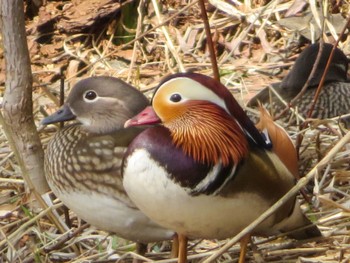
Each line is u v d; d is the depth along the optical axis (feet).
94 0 47.44
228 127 25.08
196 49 45.50
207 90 25.17
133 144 24.88
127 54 45.83
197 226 25.27
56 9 47.67
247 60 45.14
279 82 42.32
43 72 45.06
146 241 29.30
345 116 36.94
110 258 29.84
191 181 24.36
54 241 30.96
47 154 30.53
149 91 42.37
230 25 46.34
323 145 35.47
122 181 27.07
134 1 46.88
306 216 29.86
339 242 29.48
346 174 33.06
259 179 25.14
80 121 30.66
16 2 31.19
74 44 46.65
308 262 28.19
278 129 27.27
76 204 29.53
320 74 40.68
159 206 24.73
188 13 47.11
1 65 45.09
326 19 44.24
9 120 32.55
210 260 25.18
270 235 28.30
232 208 24.94
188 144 24.62
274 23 46.24
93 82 30.50
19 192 34.58
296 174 27.40
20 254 30.37
